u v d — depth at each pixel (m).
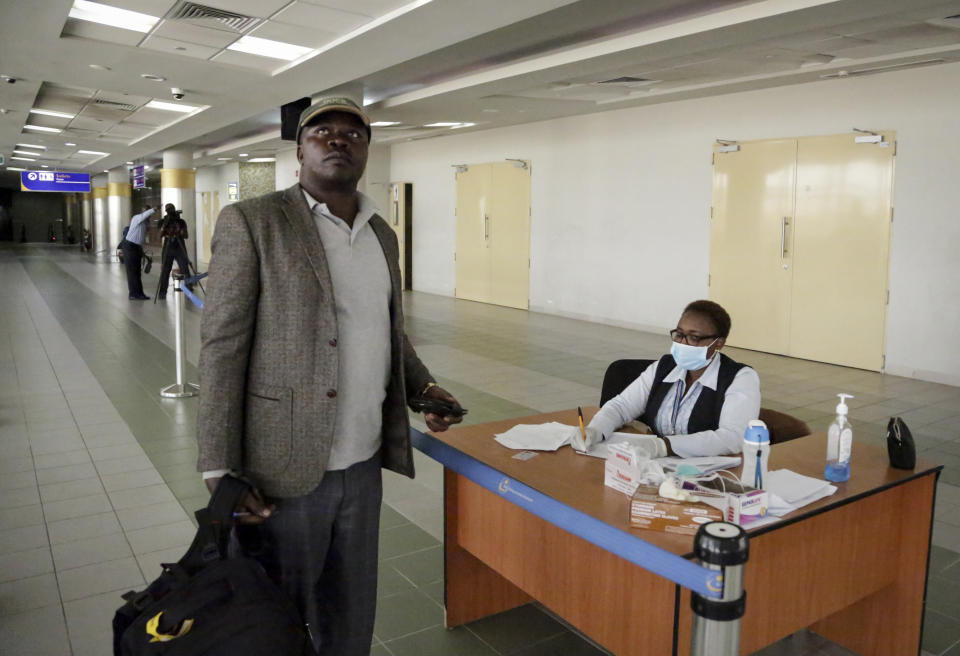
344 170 1.73
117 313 11.52
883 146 7.50
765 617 2.08
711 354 2.66
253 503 1.60
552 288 11.97
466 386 6.81
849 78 7.73
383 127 12.76
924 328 7.32
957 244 7.00
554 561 2.30
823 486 2.13
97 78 8.60
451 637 2.71
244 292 1.63
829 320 8.12
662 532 1.84
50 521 3.68
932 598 3.00
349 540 1.84
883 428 5.57
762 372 7.67
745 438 2.09
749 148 8.77
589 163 11.03
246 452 1.68
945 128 7.02
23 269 20.03
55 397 6.27
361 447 1.81
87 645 2.59
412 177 15.29
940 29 5.80
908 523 2.42
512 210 12.64
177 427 5.39
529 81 7.96
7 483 4.21
